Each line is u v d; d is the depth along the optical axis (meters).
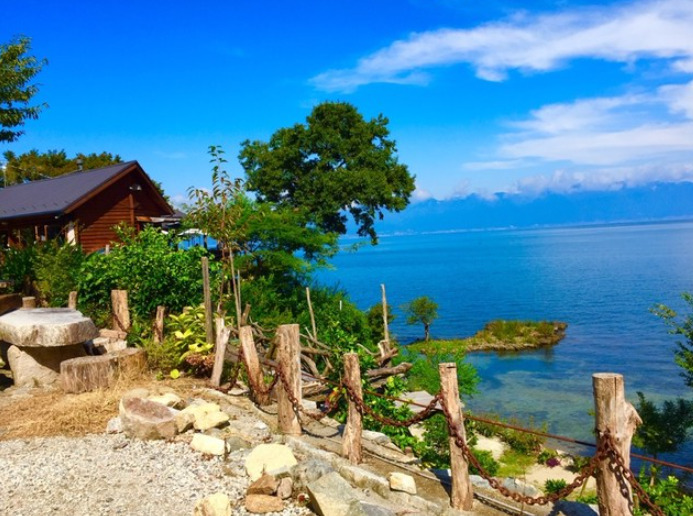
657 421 19.20
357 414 7.51
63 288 15.41
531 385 36.16
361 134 37.53
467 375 20.58
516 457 21.20
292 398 8.45
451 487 6.64
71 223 25.22
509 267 146.00
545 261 161.38
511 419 27.17
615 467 5.06
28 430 8.45
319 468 6.84
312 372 13.09
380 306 37.19
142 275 15.09
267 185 37.38
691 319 19.41
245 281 19.62
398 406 12.19
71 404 9.36
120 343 12.74
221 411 9.16
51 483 6.80
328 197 35.78
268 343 13.70
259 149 38.56
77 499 6.41
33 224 27.84
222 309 14.95
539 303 78.06
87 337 11.05
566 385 36.03
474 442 17.88
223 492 6.69
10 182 53.78
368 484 6.86
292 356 8.58
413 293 91.38
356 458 7.48
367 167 37.38
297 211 27.36
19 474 7.02
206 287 13.07
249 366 10.05
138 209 30.47
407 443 11.34
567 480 18.44
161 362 11.61
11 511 6.11
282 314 19.03
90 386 10.08
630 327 58.50
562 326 58.66
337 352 12.94
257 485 6.56
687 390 35.19
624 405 5.08
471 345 48.88
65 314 11.93
